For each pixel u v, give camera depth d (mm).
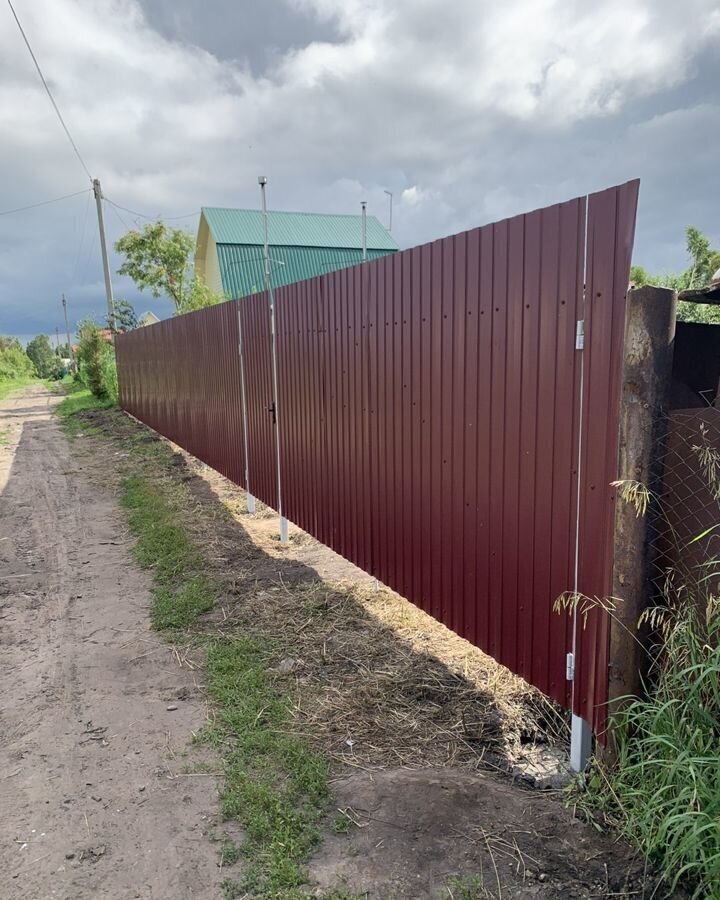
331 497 4688
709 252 6988
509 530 2783
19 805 2488
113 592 4824
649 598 2193
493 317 2758
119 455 11055
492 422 2818
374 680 3375
